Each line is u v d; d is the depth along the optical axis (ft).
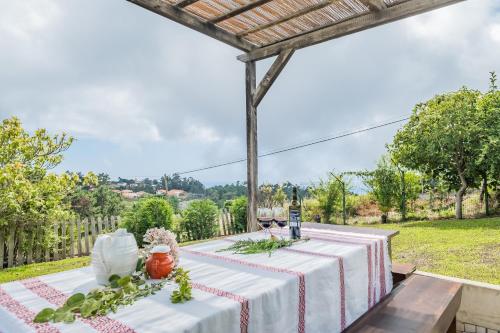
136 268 4.91
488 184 25.26
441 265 12.71
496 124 23.88
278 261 5.89
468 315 8.50
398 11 9.52
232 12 10.39
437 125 25.90
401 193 27.78
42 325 3.42
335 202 27.91
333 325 5.71
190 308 3.81
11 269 15.79
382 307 6.86
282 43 12.25
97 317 3.58
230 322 3.86
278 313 4.57
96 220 19.90
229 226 24.26
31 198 17.76
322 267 5.57
